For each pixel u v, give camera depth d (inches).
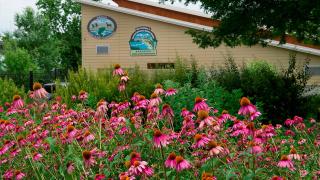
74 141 200.2
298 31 533.0
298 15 470.3
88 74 507.8
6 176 191.9
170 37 927.0
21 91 519.5
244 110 162.4
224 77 517.3
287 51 896.9
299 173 189.6
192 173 171.3
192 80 500.1
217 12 523.5
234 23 508.7
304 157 214.7
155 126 228.2
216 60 911.7
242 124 207.2
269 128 210.2
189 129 215.5
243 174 164.9
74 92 461.1
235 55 908.6
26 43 1866.4
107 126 225.3
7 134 249.1
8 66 1541.6
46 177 195.2
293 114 450.0
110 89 451.8
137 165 149.3
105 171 174.4
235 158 181.8
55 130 235.1
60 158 178.7
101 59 941.8
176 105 353.4
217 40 577.6
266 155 205.9
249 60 903.1
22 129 254.8
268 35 566.9
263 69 502.6
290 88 456.8
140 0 1003.3
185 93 378.6
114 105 255.4
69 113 272.8
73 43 2166.6
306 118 431.8
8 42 1680.6
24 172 199.6
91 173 176.4
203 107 178.4
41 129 257.4
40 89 217.0
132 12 923.4
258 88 454.6
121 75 250.5
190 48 919.7
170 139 196.9
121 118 213.6
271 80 462.6
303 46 901.2
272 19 475.8
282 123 440.8
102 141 211.0
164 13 997.2
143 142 194.5
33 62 1772.9
